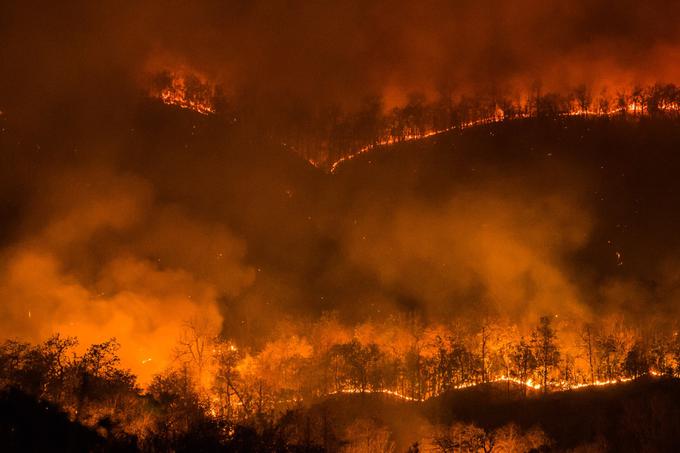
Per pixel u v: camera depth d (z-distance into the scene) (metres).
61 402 44.72
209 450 37.53
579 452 57.56
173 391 59.34
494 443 57.03
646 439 57.97
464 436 57.12
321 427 52.56
